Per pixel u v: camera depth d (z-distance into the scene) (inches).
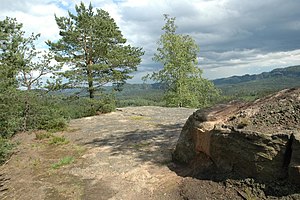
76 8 721.6
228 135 213.8
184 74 950.4
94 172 287.3
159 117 569.3
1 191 273.1
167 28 942.4
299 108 206.8
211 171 228.5
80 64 706.2
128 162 302.7
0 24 563.2
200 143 247.8
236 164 207.3
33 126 506.9
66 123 534.9
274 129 193.8
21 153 378.0
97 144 388.8
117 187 248.5
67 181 273.7
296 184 169.9
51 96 561.6
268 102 237.6
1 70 444.8
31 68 565.9
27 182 284.0
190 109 688.4
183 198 212.4
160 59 950.4
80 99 680.4
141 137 399.2
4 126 378.0
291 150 176.6
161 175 260.1
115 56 716.0
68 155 353.4
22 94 472.7
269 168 183.6
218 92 992.2
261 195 181.2
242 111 239.1
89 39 711.1
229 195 194.9
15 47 561.6
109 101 701.3
